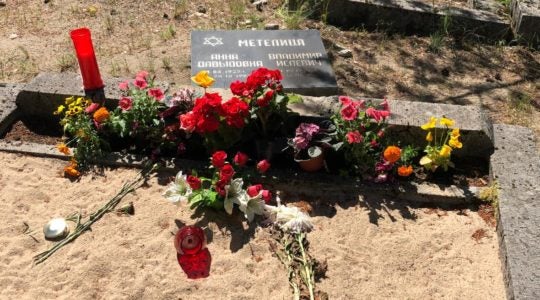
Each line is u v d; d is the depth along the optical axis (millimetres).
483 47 2498
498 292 1386
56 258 1420
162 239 1471
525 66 2389
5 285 1357
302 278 1381
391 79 2258
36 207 1552
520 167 1643
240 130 1634
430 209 1603
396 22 2555
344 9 2545
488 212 1586
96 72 1774
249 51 2135
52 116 1853
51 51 2297
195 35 2182
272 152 1664
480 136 1696
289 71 2068
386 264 1441
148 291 1354
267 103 1606
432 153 1637
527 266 1376
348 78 2244
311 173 1656
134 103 1703
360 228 1529
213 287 1364
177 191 1541
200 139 1715
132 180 1639
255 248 1457
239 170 1637
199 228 1447
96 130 1741
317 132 1625
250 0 2691
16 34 2383
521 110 2111
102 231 1490
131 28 2467
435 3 2738
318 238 1491
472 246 1498
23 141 1746
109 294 1347
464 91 2213
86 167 1673
